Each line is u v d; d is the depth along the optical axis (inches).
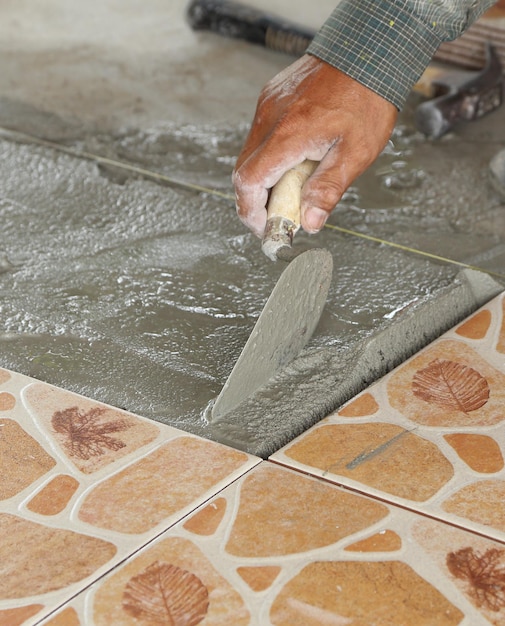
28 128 88.4
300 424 51.8
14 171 80.0
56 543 42.9
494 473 47.3
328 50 53.9
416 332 60.0
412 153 86.7
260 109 54.2
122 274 65.7
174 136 88.5
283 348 55.1
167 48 110.0
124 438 49.8
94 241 69.9
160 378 55.4
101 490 46.1
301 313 55.2
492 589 40.6
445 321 62.3
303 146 51.6
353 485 46.4
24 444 49.2
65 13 119.9
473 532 43.6
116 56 107.2
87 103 94.6
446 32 54.3
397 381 54.3
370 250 69.9
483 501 45.5
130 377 55.5
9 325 59.9
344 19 54.1
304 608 39.6
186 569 41.5
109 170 81.0
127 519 44.3
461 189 80.4
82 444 49.3
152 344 58.5
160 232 71.6
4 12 119.5
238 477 47.0
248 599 40.0
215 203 76.2
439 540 43.1
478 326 59.8
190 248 69.3
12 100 94.4
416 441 49.5
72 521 44.2
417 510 44.9
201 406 53.0
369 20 53.4
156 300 63.0
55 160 82.3
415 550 42.6
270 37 108.7
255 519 44.3
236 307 62.6
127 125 90.2
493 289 65.2
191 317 61.4
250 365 52.2
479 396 53.1
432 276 66.4
